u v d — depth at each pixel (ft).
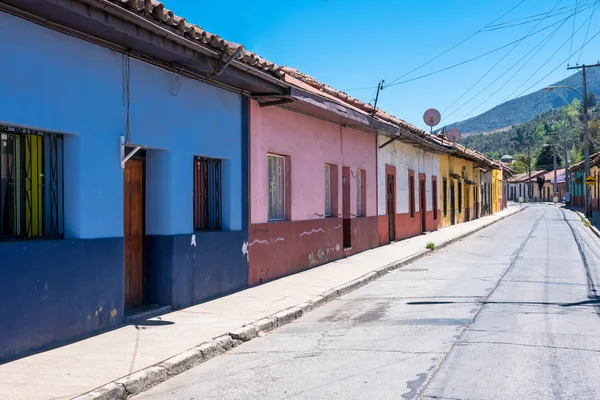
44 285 22.77
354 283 41.06
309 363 22.04
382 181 69.15
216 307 32.04
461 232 92.43
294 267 45.80
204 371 21.88
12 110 21.54
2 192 22.33
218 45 29.55
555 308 31.01
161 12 25.07
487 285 39.70
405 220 79.82
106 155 26.37
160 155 31.01
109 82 26.50
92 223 25.50
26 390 18.15
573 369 19.97
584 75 138.72
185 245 32.04
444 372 19.92
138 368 20.58
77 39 24.58
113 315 26.78
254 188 39.73
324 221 51.52
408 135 71.15
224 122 36.09
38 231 23.90
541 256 58.70
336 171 54.80
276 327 29.27
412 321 28.76
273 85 37.42
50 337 23.09
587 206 137.90
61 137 24.84
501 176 207.82
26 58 22.12
